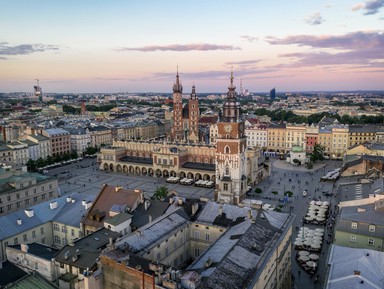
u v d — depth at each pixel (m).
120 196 119.25
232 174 161.25
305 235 129.00
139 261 70.38
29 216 116.31
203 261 75.19
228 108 158.50
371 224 95.62
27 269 91.31
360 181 148.25
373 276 70.75
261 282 74.12
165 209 111.25
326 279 72.50
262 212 98.12
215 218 100.81
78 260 84.56
